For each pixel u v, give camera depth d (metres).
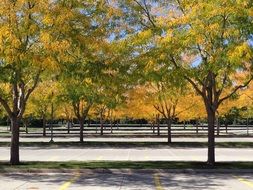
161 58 17.64
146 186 14.26
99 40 18.48
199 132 57.69
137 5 19.70
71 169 18.06
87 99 34.06
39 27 16.28
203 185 14.56
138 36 18.12
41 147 35.50
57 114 55.91
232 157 26.72
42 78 20.56
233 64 16.33
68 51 17.69
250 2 16.70
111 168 18.41
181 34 17.22
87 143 37.69
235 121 96.69
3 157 26.88
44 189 13.58
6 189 13.60
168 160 23.81
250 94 37.16
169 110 38.03
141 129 69.06
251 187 14.16
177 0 19.61
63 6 16.86
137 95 36.12
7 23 16.00
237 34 16.41
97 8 18.88
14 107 19.94
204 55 18.52
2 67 17.06
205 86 19.75
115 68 18.95
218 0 16.56
